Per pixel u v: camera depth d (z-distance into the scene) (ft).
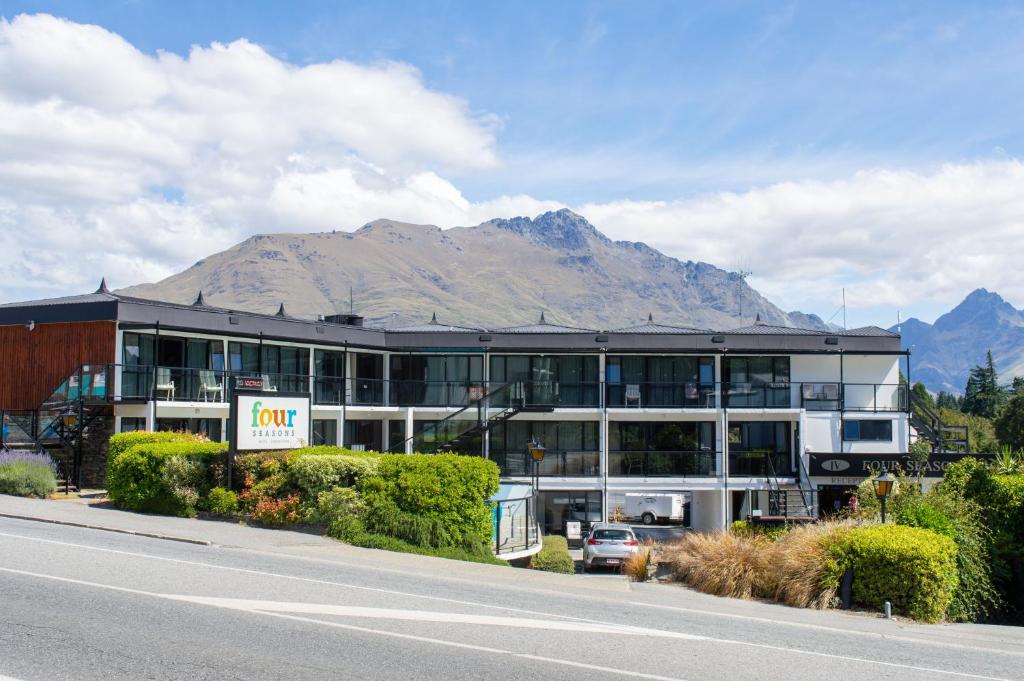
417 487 69.51
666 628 42.45
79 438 92.58
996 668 39.04
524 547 91.66
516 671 31.78
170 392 101.76
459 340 129.39
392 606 42.16
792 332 142.92
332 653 32.81
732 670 34.09
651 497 162.40
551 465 126.11
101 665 29.96
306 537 66.49
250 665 30.73
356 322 145.18
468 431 113.70
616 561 94.17
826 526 67.41
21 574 44.06
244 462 73.97
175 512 73.31
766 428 130.82
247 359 115.75
